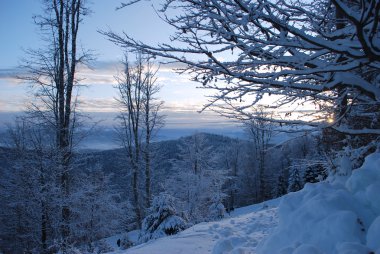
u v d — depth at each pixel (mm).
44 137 15062
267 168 50000
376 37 3639
